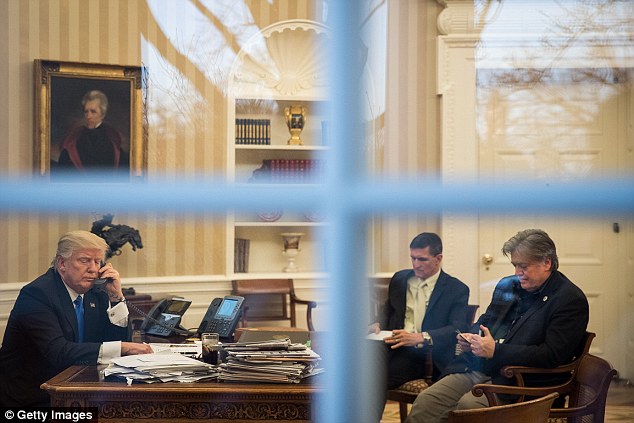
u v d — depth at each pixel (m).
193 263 5.12
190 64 5.15
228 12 5.26
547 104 4.63
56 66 4.83
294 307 5.13
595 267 4.16
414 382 3.21
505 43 4.62
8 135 4.73
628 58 4.66
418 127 4.44
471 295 4.38
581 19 4.56
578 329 2.68
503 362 2.69
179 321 2.93
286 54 5.40
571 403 2.46
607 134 4.70
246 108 5.36
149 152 5.05
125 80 4.99
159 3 5.07
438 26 4.45
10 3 4.73
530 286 2.79
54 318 2.42
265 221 5.25
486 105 4.54
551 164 4.61
